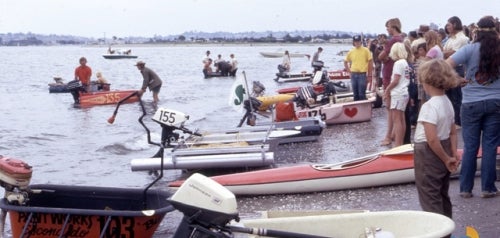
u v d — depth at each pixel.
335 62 69.69
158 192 6.63
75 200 6.75
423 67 5.96
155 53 142.88
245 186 8.66
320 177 8.70
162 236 7.28
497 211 7.11
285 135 12.73
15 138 17.69
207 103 27.59
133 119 21.58
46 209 6.02
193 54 132.75
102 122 21.09
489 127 7.38
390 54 11.02
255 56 107.56
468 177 7.63
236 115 21.75
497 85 7.13
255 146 10.52
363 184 8.77
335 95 17.67
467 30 13.81
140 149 15.23
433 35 10.97
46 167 13.23
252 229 4.86
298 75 38.38
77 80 26.81
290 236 4.87
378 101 18.41
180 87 37.72
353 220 5.53
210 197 4.80
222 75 47.31
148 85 25.39
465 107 7.37
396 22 12.57
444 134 5.93
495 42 6.96
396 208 7.79
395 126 10.71
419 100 12.38
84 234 6.09
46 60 92.62
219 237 4.82
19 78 48.53
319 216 5.55
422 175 5.98
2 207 6.18
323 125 13.16
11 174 6.16
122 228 6.05
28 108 26.44
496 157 8.08
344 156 11.47
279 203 8.36
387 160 8.88
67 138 17.64
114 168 12.75
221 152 10.41
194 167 10.13
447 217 5.53
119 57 92.12
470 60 7.11
